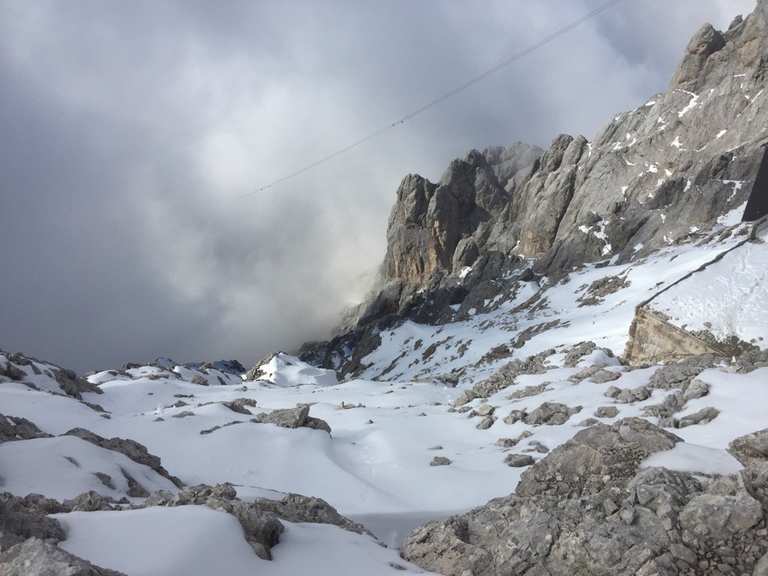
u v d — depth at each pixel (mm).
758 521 11414
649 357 48750
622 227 121688
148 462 27688
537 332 93062
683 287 49844
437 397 56750
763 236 52156
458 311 145000
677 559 11383
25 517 10680
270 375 117500
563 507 13211
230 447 33688
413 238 189750
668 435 15344
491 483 26703
